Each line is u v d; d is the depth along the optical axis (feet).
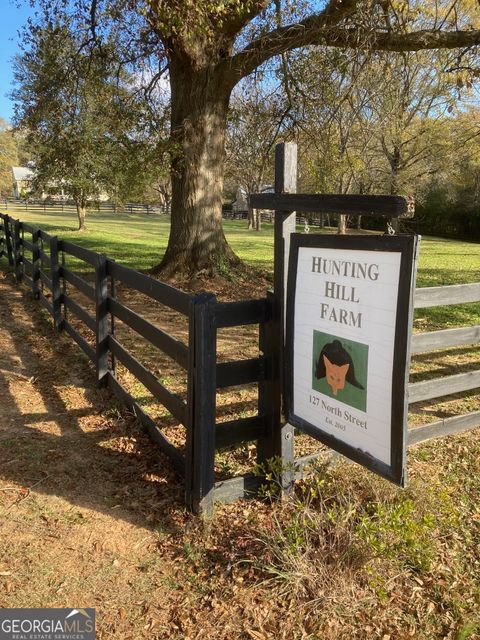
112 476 12.26
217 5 23.76
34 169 78.43
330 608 8.33
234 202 232.12
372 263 8.18
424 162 99.66
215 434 10.86
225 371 10.68
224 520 10.50
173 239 37.14
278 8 34.73
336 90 36.78
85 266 44.21
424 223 148.77
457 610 8.43
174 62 35.47
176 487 11.79
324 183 43.78
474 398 17.30
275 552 9.12
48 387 17.97
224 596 8.63
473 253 78.18
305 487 11.28
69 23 38.17
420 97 62.34
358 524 9.10
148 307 30.30
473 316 28.17
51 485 11.84
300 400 10.22
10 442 13.83
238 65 34.01
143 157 38.01
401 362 7.81
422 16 40.42
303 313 9.83
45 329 25.29
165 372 19.43
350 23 30.89
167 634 7.99
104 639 7.88
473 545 9.96
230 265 37.76
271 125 44.68
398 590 8.79
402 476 8.08
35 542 9.92
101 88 42.11
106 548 9.84
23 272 36.42
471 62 35.27
